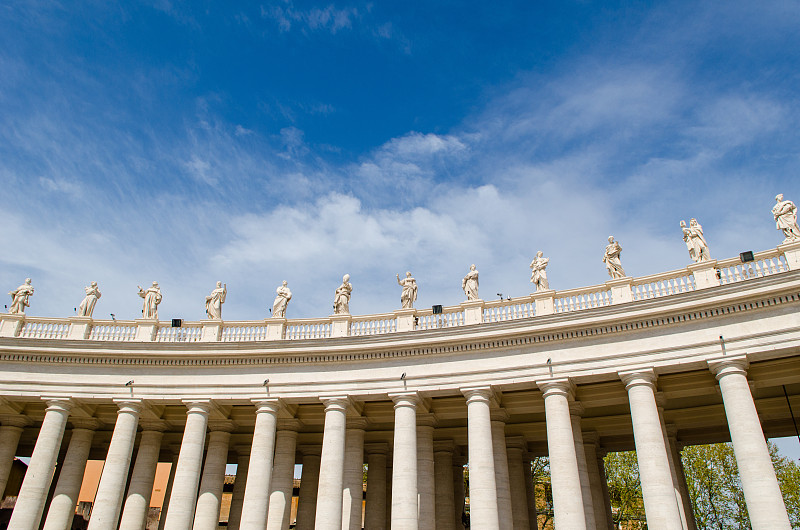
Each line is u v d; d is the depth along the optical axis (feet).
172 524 86.38
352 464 93.71
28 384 96.73
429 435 95.40
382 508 108.47
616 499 180.96
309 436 113.60
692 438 108.47
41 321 103.60
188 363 97.14
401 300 98.48
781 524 65.51
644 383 78.02
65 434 116.67
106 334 102.99
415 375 89.51
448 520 104.63
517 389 87.92
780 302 74.02
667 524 70.18
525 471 110.73
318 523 83.92
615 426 104.47
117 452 92.02
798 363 78.84
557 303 88.58
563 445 78.84
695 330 77.77
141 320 102.42
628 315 80.59
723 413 97.35
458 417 99.91
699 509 178.19
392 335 91.40
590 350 82.48
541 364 83.97
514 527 99.55
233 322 101.60
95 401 97.14
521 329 85.46
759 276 76.33
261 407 93.15
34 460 91.35
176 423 106.32
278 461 97.55
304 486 111.55
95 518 87.66
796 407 94.79
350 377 92.07
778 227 80.18
